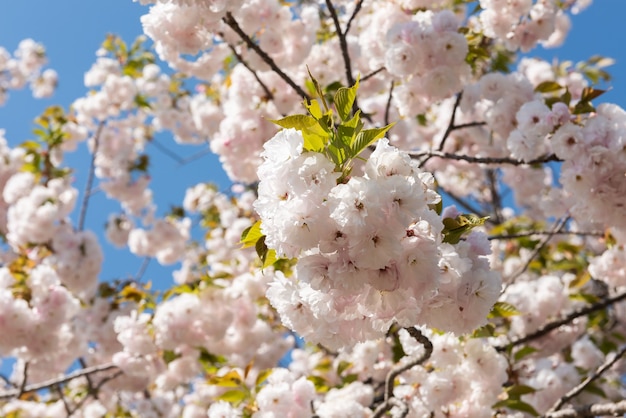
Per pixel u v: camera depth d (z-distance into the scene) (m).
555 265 6.14
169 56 4.40
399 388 3.65
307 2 6.34
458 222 2.29
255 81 5.40
